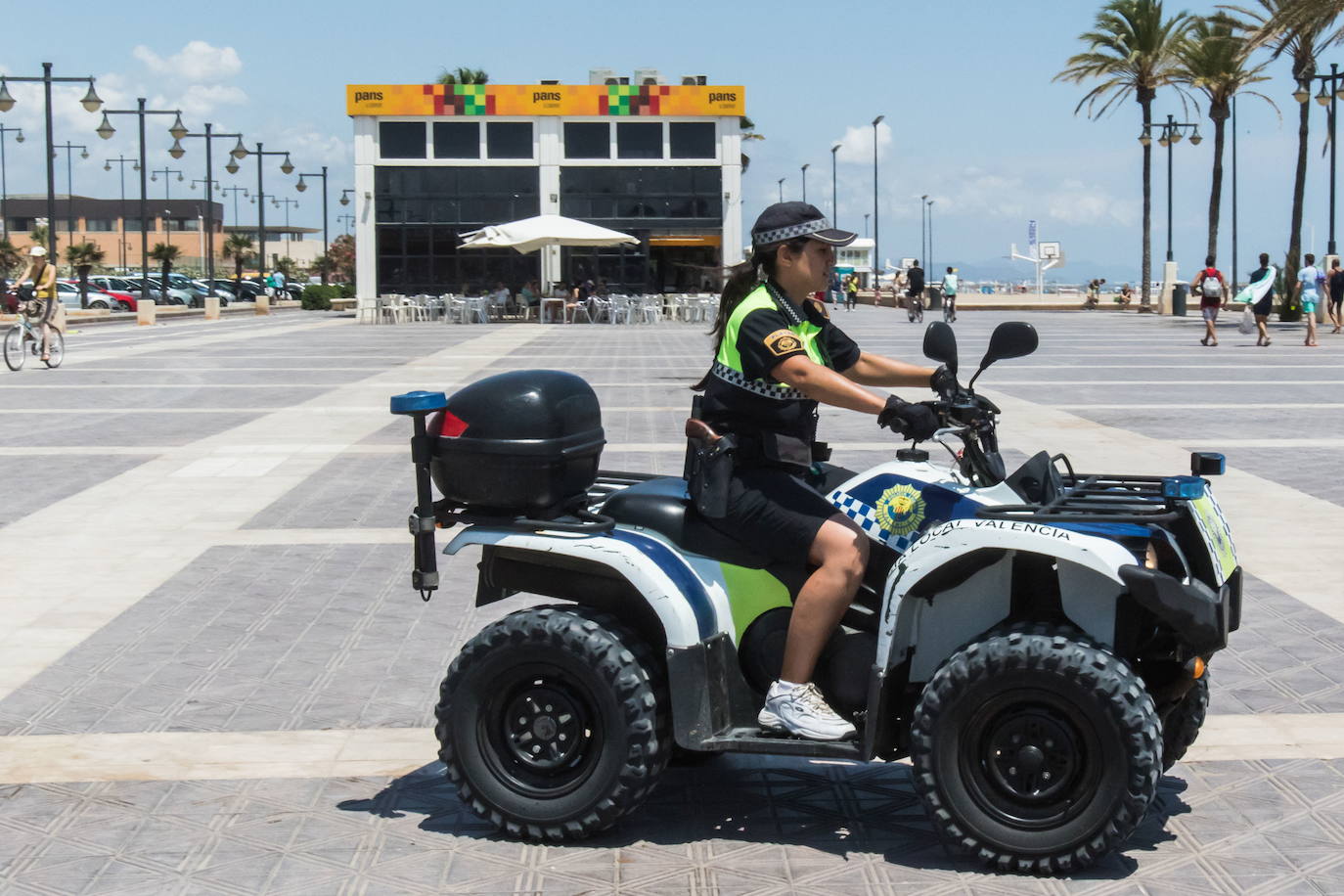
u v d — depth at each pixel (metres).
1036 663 3.87
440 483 4.41
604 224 45.03
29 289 22.50
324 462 12.02
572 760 4.28
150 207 137.62
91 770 4.95
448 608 7.19
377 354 25.94
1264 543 8.47
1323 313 36.06
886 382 4.52
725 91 44.41
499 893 3.95
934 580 4.09
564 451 4.33
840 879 4.02
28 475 11.31
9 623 6.89
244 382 19.67
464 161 44.62
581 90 44.31
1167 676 4.31
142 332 36.62
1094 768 3.88
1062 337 31.70
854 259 93.19
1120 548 3.86
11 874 4.09
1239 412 15.21
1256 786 4.71
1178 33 52.69
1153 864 4.10
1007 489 4.17
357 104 44.28
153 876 4.07
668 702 4.27
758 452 4.23
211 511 9.80
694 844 4.30
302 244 159.62
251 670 6.14
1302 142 39.44
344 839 4.35
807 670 4.17
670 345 28.66
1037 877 4.00
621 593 4.43
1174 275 49.47
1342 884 3.95
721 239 45.12
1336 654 6.27
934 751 4.02
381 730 5.39
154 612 7.10
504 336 32.62
